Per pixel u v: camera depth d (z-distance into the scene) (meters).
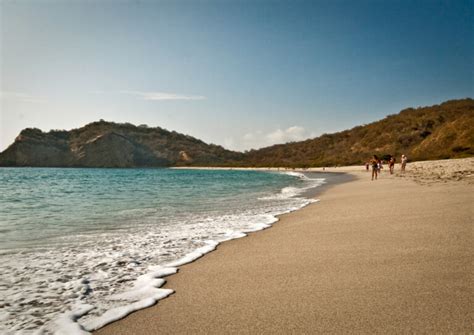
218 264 6.10
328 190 22.66
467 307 3.79
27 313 4.18
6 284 5.24
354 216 10.42
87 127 186.25
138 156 177.38
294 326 3.60
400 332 3.35
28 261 6.50
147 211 13.68
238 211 13.36
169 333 3.60
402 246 6.42
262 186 30.28
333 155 137.00
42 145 155.25
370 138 129.88
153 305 4.34
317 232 8.41
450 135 86.31
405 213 10.11
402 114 140.00
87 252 7.17
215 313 4.02
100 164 160.88
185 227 10.01
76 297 4.69
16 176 63.91
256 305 4.18
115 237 8.67
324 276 5.07
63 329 3.75
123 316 4.05
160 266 6.09
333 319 3.70
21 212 13.59
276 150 180.88
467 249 5.96
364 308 3.91
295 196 19.42
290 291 4.57
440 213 9.62
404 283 4.57
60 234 9.10
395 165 68.56
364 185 24.62
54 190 27.59
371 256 5.92
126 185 35.00
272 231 9.02
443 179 24.25
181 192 24.11
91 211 13.80
